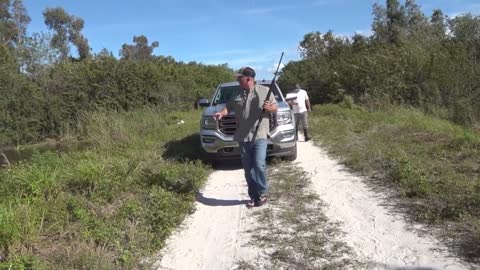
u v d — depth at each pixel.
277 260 4.85
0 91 21.39
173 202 6.66
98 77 24.77
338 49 34.22
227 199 7.27
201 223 6.21
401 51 23.84
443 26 26.59
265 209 6.55
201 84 35.97
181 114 24.11
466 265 4.43
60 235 5.36
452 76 21.02
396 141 10.76
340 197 6.94
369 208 6.31
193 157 10.19
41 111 22.20
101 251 4.93
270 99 6.59
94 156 10.00
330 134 13.37
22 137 21.36
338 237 5.37
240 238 5.56
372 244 5.11
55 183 7.09
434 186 6.67
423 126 12.82
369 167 8.46
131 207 6.15
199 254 5.20
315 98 32.25
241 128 6.67
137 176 8.04
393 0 35.88
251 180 6.70
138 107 25.16
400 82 22.19
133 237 5.30
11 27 45.53
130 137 14.16
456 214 5.57
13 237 5.00
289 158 9.90
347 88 26.73
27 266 4.49
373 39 33.84
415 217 5.72
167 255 5.20
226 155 9.30
